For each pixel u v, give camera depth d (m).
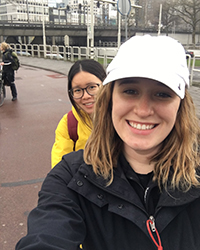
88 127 2.02
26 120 6.08
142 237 0.97
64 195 1.01
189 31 64.25
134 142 0.95
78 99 2.01
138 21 63.91
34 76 13.12
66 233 0.88
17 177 3.44
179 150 1.01
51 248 0.81
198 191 0.99
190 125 1.04
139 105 0.91
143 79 0.88
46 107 7.27
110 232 0.98
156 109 0.91
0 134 5.12
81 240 0.94
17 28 46.66
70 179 1.07
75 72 2.01
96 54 16.05
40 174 3.53
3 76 7.75
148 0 59.41
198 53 20.86
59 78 12.52
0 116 6.41
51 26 50.09
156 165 1.02
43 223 0.90
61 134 2.05
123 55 0.93
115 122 0.99
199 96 7.20
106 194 1.01
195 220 1.00
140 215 0.97
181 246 0.96
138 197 0.99
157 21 55.03
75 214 0.96
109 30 56.38
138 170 1.06
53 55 21.97
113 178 1.01
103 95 1.08
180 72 0.91
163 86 0.88
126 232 0.98
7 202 2.89
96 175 1.01
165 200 0.97
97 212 1.00
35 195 3.03
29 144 4.61
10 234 2.41
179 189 0.98
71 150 2.06
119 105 0.95
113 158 1.04
